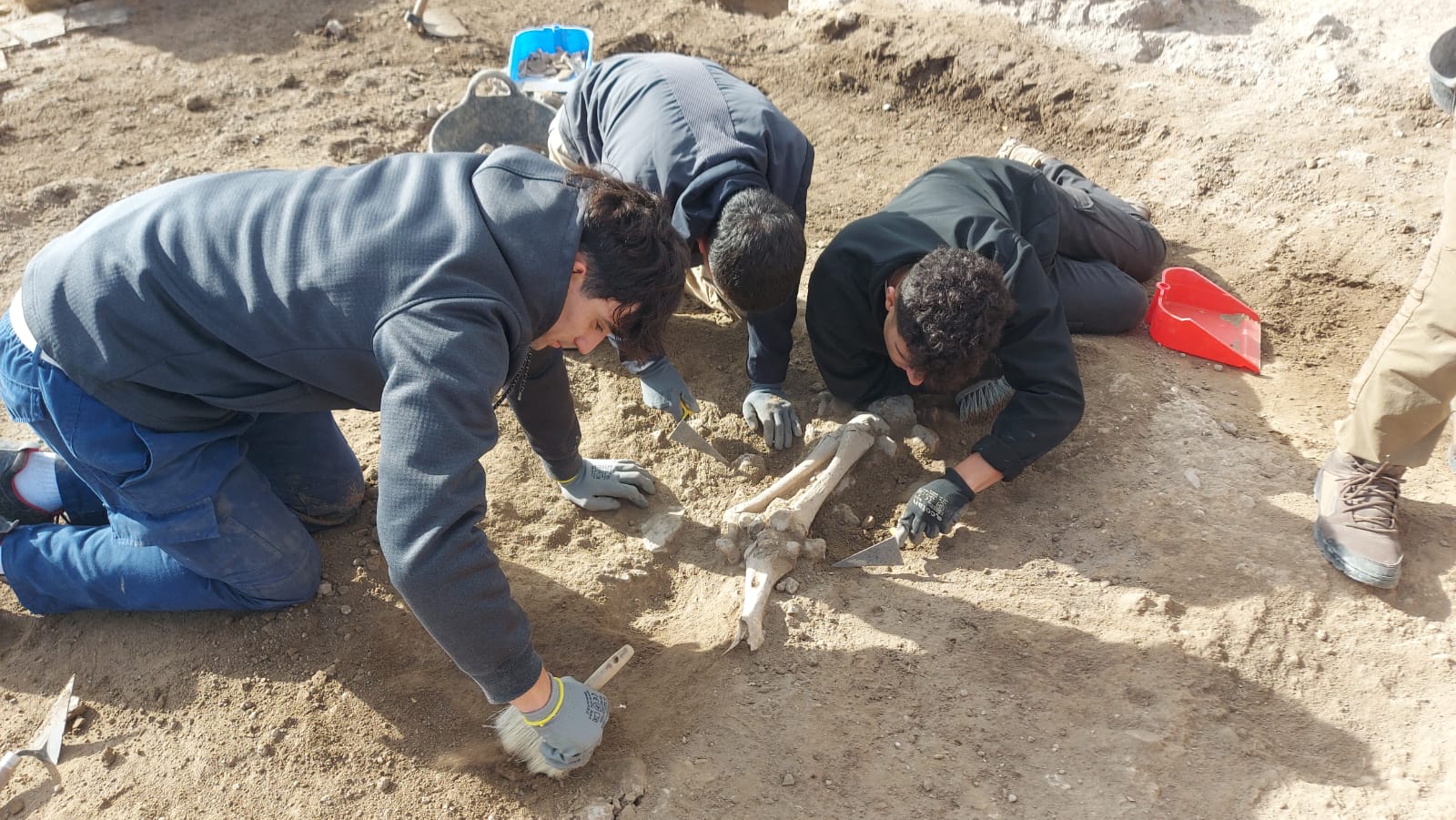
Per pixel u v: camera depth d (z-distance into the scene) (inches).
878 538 116.2
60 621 107.8
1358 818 87.2
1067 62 193.8
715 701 98.5
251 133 189.8
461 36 224.8
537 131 160.1
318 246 70.6
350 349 71.2
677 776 92.2
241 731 96.8
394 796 91.4
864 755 93.7
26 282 80.4
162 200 78.4
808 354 142.3
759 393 128.7
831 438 119.4
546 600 108.3
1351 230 153.9
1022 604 105.5
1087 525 112.8
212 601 102.7
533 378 95.5
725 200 103.3
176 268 74.4
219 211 75.4
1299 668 99.0
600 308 72.6
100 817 90.4
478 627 70.2
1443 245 92.4
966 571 109.8
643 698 99.5
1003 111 192.9
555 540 116.5
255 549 96.9
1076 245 137.9
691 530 118.1
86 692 101.3
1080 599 105.6
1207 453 120.4
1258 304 147.6
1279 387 133.0
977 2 210.5
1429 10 192.2
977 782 91.4
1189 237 160.2
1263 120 176.2
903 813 89.2
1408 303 96.7
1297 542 109.9
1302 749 93.2
